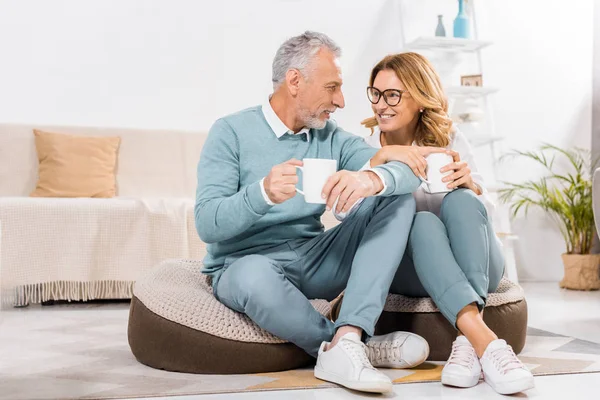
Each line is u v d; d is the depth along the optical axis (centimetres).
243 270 167
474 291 165
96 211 321
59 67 404
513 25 466
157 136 406
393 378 167
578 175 431
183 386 158
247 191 159
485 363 158
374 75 214
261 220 176
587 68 470
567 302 350
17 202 312
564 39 474
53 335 235
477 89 436
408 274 189
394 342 176
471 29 459
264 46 434
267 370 174
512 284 213
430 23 454
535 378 170
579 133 471
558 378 171
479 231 172
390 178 161
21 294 315
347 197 153
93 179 381
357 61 446
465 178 174
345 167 191
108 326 257
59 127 393
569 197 428
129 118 415
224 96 429
